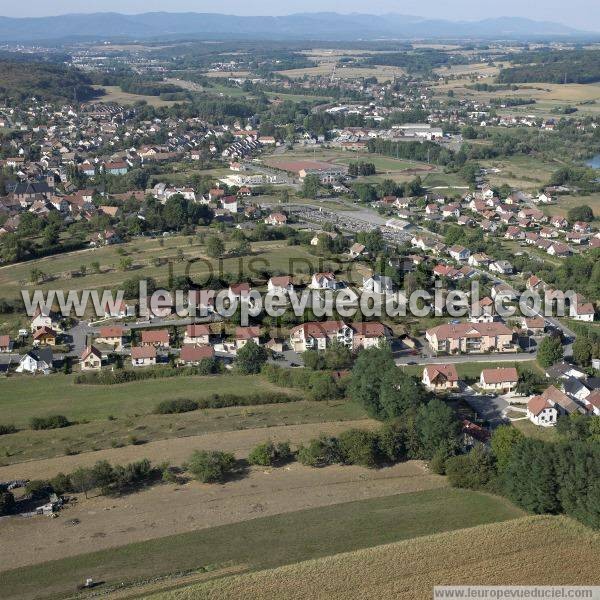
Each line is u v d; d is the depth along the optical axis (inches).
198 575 3796.8
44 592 3690.9
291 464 4904.0
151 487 4648.1
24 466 4894.2
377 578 3686.0
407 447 4940.9
